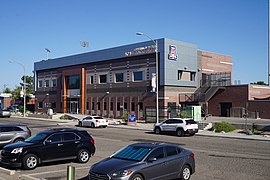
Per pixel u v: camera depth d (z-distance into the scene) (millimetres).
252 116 46156
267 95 50875
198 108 41094
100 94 56844
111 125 42531
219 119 43844
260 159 16766
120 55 52938
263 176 12531
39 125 42250
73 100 63344
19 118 57531
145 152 10672
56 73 68938
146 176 10078
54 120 53000
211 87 50031
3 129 19625
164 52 46375
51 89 70500
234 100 48344
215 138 28500
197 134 31297
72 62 63500
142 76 49625
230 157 17406
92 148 15922
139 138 27328
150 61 48375
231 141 26062
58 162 15656
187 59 49812
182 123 29859
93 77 58656
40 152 14148
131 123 42531
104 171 9727
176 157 11219
